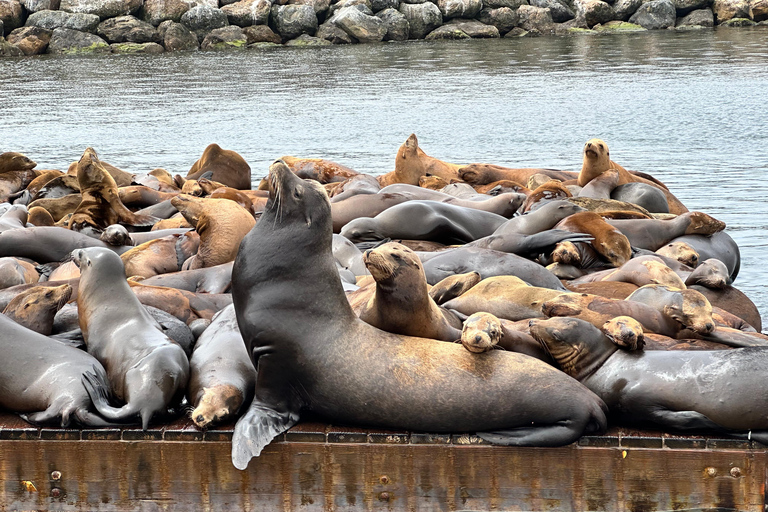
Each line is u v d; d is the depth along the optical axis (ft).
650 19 603.67
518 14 600.80
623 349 52.44
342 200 103.91
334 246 85.97
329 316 50.96
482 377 49.37
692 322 57.26
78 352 54.85
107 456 51.03
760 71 366.43
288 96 335.06
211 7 550.77
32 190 125.18
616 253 82.74
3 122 273.54
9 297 67.51
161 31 537.65
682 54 454.40
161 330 57.11
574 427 48.55
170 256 87.30
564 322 53.26
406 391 49.29
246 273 51.75
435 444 49.80
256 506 50.85
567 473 49.62
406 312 53.98
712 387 48.67
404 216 93.45
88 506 51.57
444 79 382.42
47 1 537.24
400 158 129.90
